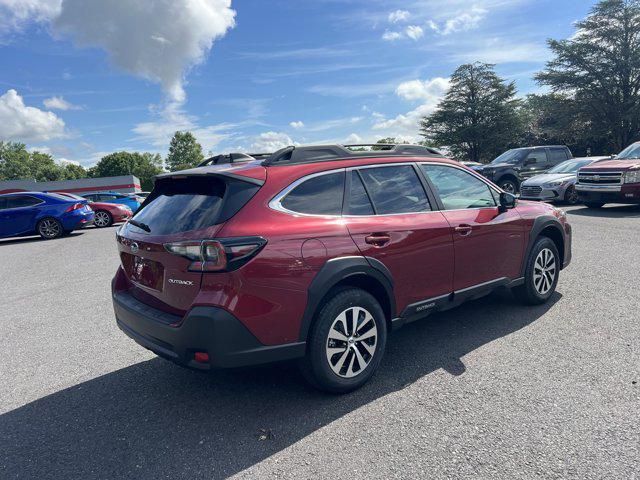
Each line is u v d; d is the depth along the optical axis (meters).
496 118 56.75
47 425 2.95
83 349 4.28
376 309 3.20
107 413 3.07
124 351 4.19
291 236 2.79
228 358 2.63
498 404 2.87
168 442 2.69
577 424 2.61
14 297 6.46
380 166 3.47
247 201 2.78
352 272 3.00
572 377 3.15
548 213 4.67
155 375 3.64
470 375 3.28
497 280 4.15
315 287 2.84
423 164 3.78
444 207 3.75
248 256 2.62
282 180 2.95
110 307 5.66
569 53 42.62
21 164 130.25
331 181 3.17
